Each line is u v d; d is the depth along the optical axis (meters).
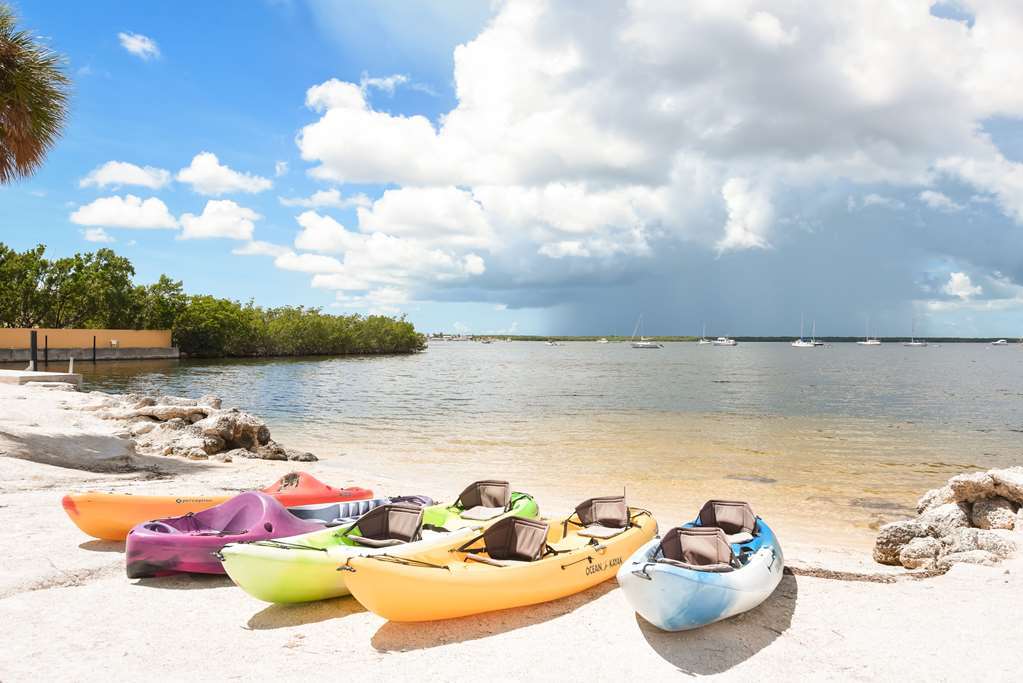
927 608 7.36
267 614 6.93
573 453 20.56
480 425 27.67
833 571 8.62
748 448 21.89
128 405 23.45
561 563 7.53
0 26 15.45
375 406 35.78
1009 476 11.26
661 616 6.31
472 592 6.79
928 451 21.81
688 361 121.38
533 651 6.19
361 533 8.02
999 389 51.81
